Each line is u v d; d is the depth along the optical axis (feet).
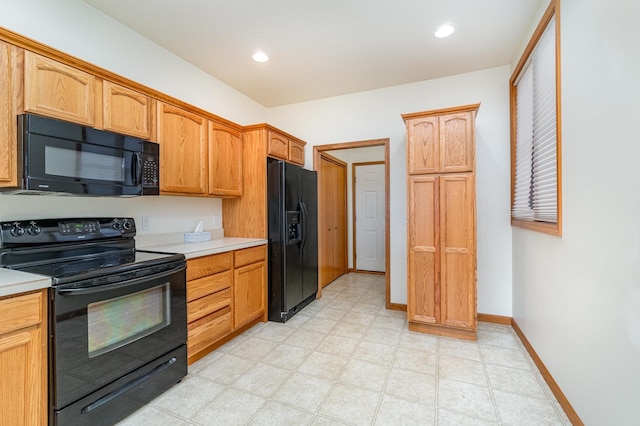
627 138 3.83
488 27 7.88
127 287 5.55
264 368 7.20
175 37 8.30
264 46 8.77
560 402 5.80
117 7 7.02
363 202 17.90
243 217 10.67
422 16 7.43
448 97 10.73
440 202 8.89
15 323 4.23
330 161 15.34
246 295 9.27
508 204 9.95
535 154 7.79
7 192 5.33
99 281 5.08
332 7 7.08
